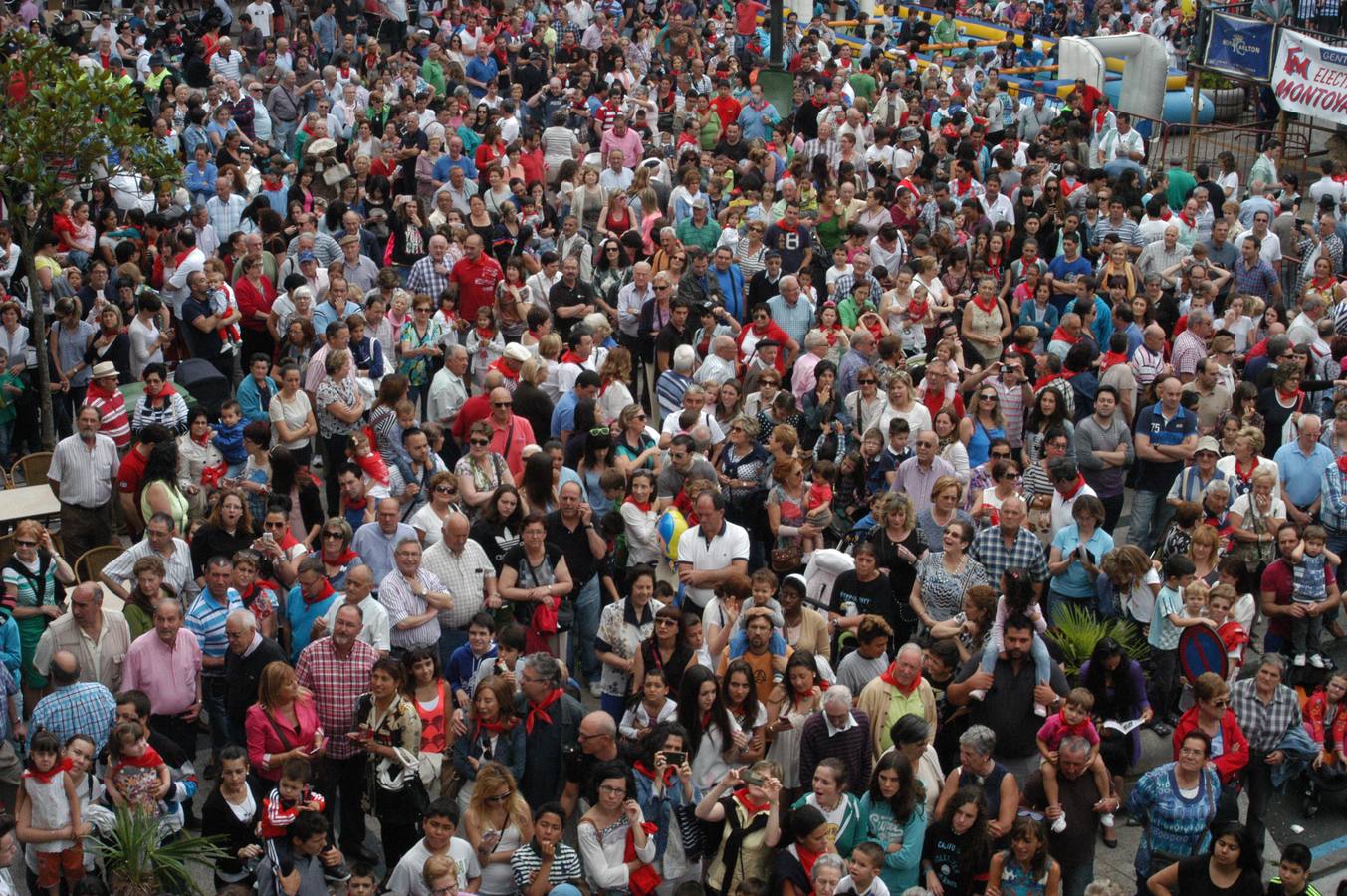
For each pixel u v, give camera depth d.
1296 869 12.74
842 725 13.53
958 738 14.84
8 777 14.16
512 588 15.71
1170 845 13.56
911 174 30.89
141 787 12.98
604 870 12.83
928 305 23.25
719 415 19.61
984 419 19.36
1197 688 14.49
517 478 18.61
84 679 14.59
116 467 18.25
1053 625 17.02
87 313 22.33
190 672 14.45
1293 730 15.06
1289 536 17.14
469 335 21.94
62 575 15.51
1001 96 37.19
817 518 17.81
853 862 12.18
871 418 19.50
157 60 34.94
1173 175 29.47
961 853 12.95
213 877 13.87
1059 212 27.19
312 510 17.97
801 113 33.59
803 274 23.78
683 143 32.62
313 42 39.28
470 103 33.03
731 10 47.19
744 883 12.49
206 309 22.02
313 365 19.80
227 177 25.80
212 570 14.90
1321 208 27.28
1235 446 18.78
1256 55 34.78
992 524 17.39
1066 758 13.30
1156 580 16.39
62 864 12.87
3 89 20.34
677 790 13.45
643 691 14.41
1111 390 19.42
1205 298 23.69
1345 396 20.88
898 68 37.66
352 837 14.09
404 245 24.98
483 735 13.79
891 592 16.09
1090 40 40.50
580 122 33.09
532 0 43.25
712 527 16.52
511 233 24.84
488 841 12.80
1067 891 13.58
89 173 21.11
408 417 18.28
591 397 18.95
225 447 18.50
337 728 13.96
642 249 24.98
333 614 14.92
